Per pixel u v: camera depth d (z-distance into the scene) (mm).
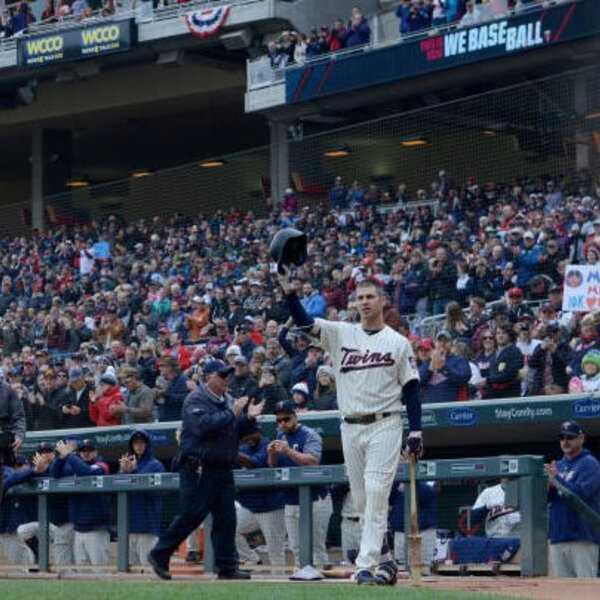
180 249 68438
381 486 24188
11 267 78625
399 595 21688
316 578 28719
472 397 42625
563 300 42375
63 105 107562
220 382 29016
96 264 72562
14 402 33312
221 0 87938
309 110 80688
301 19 85875
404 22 74750
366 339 24484
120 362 56406
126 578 32281
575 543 30094
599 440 44062
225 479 29016
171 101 103500
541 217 53562
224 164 67812
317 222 62375
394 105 80688
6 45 97000
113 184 74125
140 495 35062
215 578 29812
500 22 69812
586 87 55031
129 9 92125
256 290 57438
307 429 33625
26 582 26828
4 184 130250
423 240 57219
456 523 37688
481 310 46688
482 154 58344
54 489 36344
